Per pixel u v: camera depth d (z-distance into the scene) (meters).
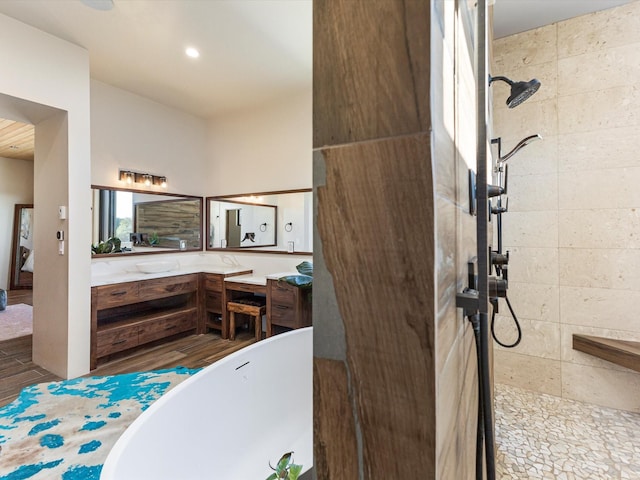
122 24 2.45
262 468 1.66
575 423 2.09
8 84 2.32
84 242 2.74
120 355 3.13
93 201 3.40
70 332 2.66
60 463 1.56
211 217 4.50
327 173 0.42
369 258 0.39
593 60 2.28
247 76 3.31
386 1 0.38
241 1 2.23
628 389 2.22
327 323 0.42
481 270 0.58
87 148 2.75
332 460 0.43
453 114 0.53
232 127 4.32
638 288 2.18
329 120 0.41
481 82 0.66
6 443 1.71
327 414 0.43
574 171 2.35
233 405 1.66
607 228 2.26
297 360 2.07
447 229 0.46
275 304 3.34
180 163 4.23
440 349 0.39
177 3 2.24
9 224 5.93
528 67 2.49
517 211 2.54
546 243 2.45
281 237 3.92
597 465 1.72
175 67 3.11
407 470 0.38
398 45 0.37
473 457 0.85
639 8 2.14
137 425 1.17
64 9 2.28
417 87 0.36
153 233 3.94
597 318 2.30
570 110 2.36
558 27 2.38
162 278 3.46
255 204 4.12
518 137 2.53
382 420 0.39
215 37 2.64
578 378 2.36
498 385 2.61
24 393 2.28
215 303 3.82
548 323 2.45
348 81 0.40
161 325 3.43
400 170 0.37
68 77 2.64
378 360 0.39
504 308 2.59
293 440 1.89
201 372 1.54
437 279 0.37
